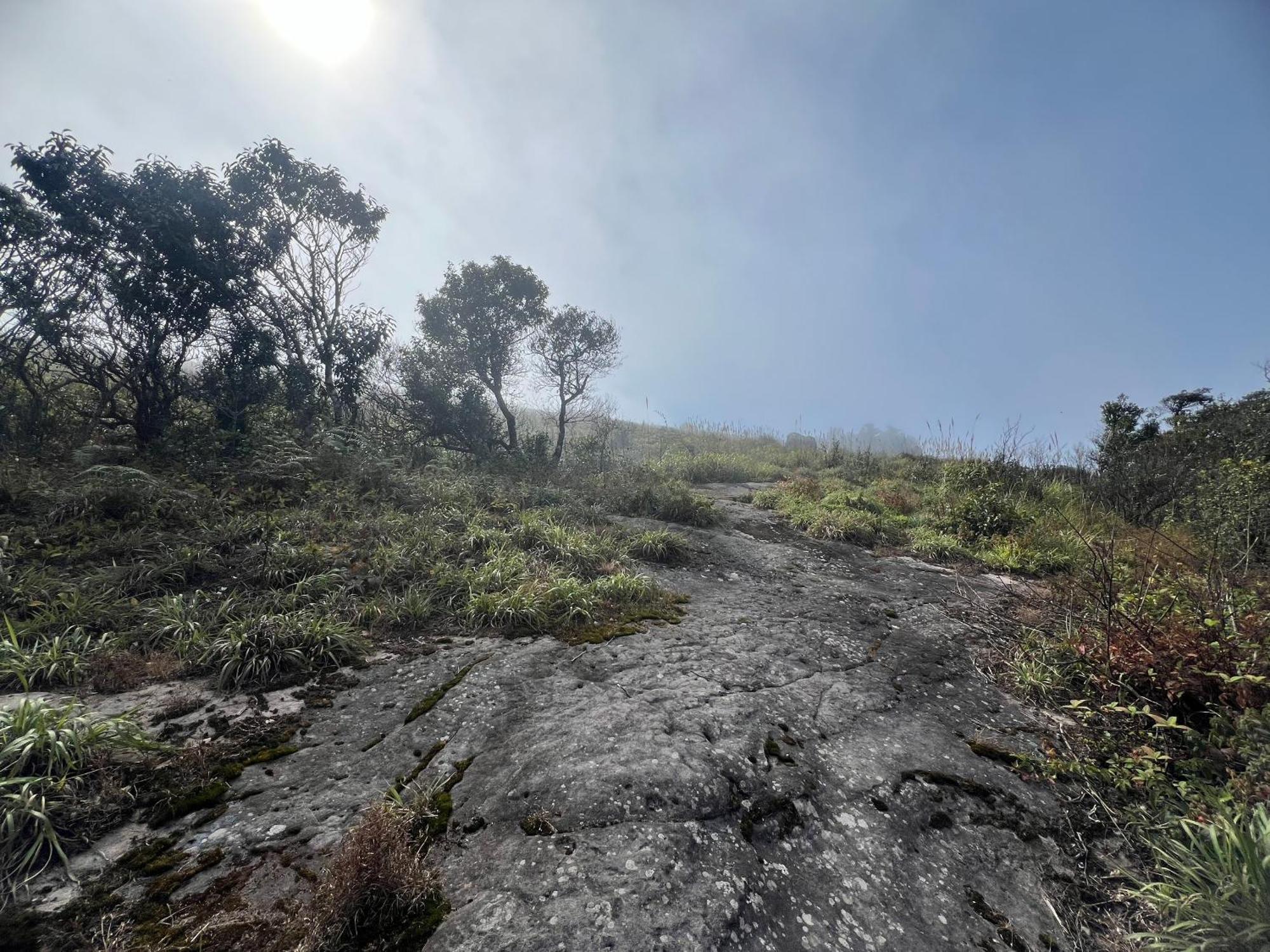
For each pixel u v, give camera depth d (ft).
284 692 9.80
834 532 24.67
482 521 19.52
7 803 6.26
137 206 21.50
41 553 13.19
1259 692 9.35
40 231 19.93
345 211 28.89
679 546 20.34
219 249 24.30
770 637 13.67
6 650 9.35
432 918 5.77
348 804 7.34
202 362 25.11
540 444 36.78
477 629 12.87
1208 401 35.29
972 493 27.27
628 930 5.69
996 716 10.94
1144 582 15.07
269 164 26.66
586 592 14.65
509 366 36.52
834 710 10.57
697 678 11.15
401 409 33.88
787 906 6.41
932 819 8.04
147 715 8.77
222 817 6.96
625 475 30.40
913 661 13.04
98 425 22.06
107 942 5.30
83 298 21.21
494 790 7.72
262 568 13.78
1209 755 8.98
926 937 6.31
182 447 21.76
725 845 7.01
